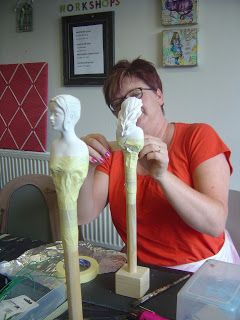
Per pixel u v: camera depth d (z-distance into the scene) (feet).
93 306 2.32
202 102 6.34
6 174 8.49
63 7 7.45
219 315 2.01
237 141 6.17
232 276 2.34
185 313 2.10
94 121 7.55
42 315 2.20
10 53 8.41
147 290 2.47
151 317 2.08
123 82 3.11
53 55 7.80
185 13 6.11
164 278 2.64
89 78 7.32
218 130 6.30
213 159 3.10
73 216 1.70
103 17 6.94
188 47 6.19
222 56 6.03
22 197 4.93
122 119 2.15
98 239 7.46
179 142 3.31
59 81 7.83
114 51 7.00
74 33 7.32
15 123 8.32
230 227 4.12
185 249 3.18
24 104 8.14
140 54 6.76
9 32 8.30
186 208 2.73
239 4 5.75
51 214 4.70
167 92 6.61
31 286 2.42
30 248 3.40
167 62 6.39
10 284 2.39
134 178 2.28
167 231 3.19
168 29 6.39
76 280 1.77
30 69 7.99
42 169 7.95
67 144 1.67
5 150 8.45
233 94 6.07
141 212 3.25
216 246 3.25
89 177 3.16
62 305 2.27
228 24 5.89
